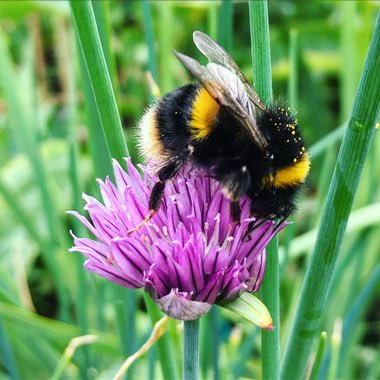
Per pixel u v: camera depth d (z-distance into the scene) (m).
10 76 0.17
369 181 0.16
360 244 0.15
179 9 0.23
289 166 0.09
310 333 0.10
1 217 0.20
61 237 0.18
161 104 0.10
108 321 0.19
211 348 0.16
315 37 0.24
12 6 0.19
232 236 0.09
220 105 0.08
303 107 0.24
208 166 0.09
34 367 0.18
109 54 0.12
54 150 0.22
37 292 0.22
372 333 0.21
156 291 0.09
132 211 0.09
